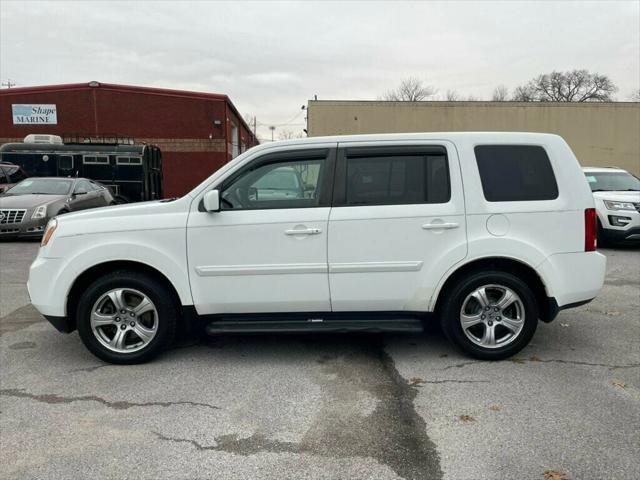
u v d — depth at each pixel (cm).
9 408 330
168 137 2448
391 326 395
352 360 410
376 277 389
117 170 1479
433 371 385
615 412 316
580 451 273
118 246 385
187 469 261
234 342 455
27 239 1131
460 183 386
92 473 258
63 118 2428
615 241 950
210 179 394
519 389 351
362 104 2369
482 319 400
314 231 384
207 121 2452
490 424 303
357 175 391
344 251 386
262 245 387
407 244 386
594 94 6159
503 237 385
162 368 396
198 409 327
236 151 3086
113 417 317
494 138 393
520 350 404
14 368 398
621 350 427
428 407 326
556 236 389
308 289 391
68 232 389
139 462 268
